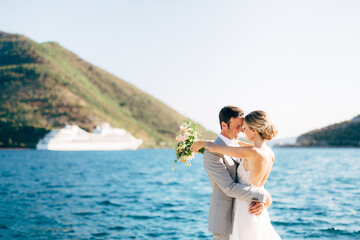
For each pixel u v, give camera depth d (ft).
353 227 28.17
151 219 34.22
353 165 126.62
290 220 31.35
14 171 114.32
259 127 12.57
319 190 52.06
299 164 138.21
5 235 27.86
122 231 29.40
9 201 46.29
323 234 26.53
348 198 43.32
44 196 51.65
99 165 156.25
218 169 12.79
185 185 67.62
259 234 12.63
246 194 12.34
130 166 147.95
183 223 32.27
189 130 14.26
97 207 41.47
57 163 174.09
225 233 12.91
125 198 49.37
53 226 31.14
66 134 503.20
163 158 251.60
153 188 62.64
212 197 13.32
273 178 75.10
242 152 12.37
